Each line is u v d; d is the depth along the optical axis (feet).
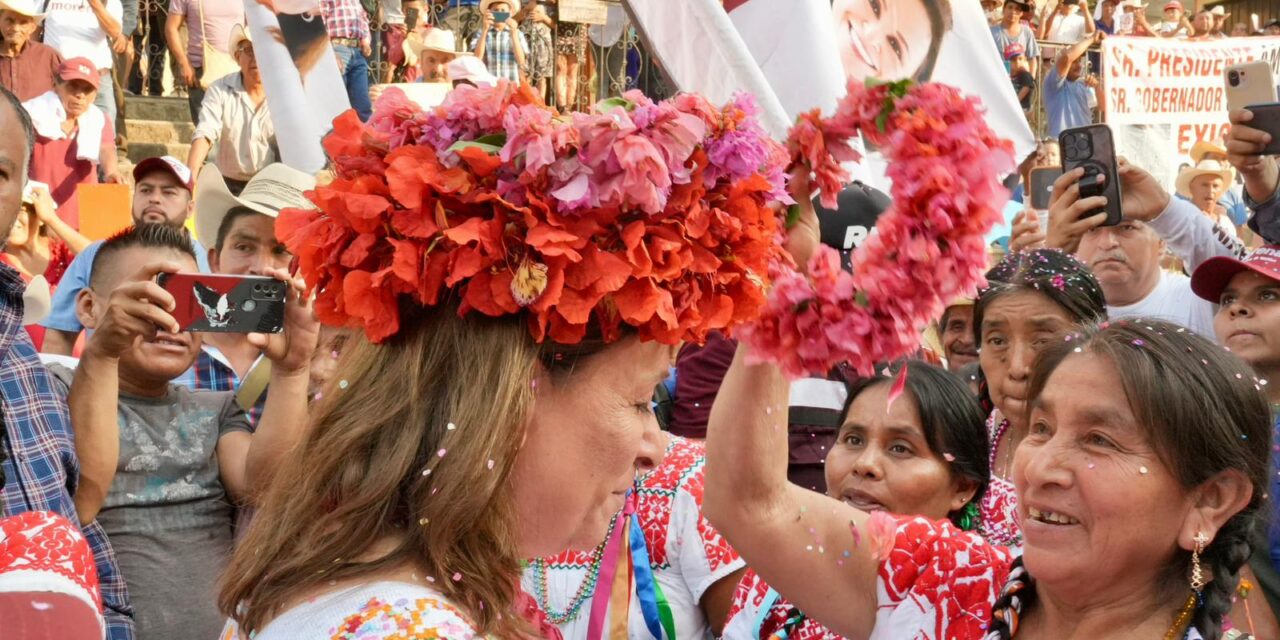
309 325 7.79
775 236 4.48
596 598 7.30
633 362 3.91
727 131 3.84
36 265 14.67
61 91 19.83
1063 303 8.76
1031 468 4.97
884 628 5.55
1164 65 24.99
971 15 14.33
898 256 4.26
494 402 3.63
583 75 29.63
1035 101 33.71
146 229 9.35
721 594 7.54
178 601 7.97
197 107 26.40
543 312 3.60
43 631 4.33
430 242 3.63
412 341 3.79
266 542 3.77
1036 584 5.28
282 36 12.05
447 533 3.54
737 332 4.48
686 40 10.41
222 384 10.81
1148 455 4.79
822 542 5.60
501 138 3.68
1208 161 22.20
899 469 7.32
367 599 3.43
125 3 26.96
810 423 9.94
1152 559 4.87
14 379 6.84
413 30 29.25
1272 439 5.01
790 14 11.64
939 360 9.53
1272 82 12.17
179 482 8.29
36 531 4.64
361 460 3.72
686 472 7.66
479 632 3.47
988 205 4.23
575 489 3.86
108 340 7.37
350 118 3.80
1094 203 9.93
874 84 4.48
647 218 3.72
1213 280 9.78
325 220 3.81
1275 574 6.41
